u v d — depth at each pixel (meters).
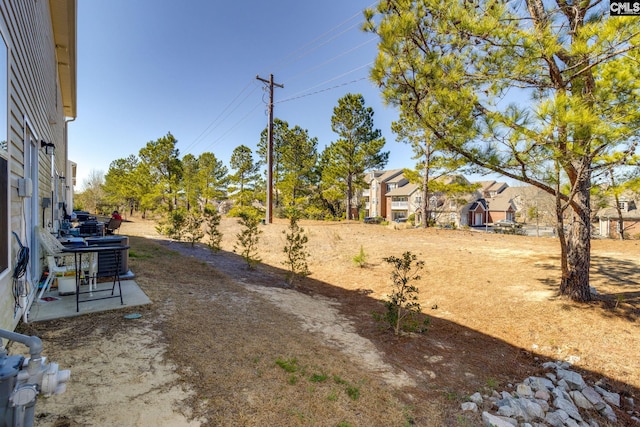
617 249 9.91
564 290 5.85
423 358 4.20
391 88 5.23
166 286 5.37
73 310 3.91
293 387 2.89
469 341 4.83
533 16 4.84
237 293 5.66
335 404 2.76
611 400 3.63
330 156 26.47
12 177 3.19
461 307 6.01
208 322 4.03
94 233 9.40
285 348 3.65
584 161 4.58
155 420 2.19
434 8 4.68
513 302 5.94
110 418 2.15
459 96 4.54
